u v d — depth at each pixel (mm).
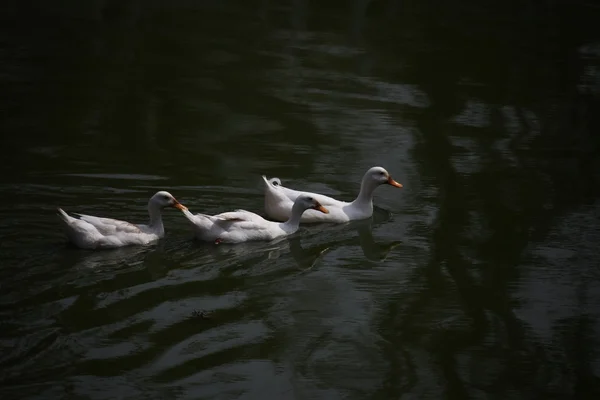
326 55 23328
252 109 19016
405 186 15156
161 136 17078
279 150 16656
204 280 11008
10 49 22297
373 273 11680
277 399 8477
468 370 9320
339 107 19391
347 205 13867
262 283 11117
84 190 13883
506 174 15789
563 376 9273
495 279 11578
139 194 13922
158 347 9180
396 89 20844
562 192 14938
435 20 27531
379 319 10328
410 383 8961
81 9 26891
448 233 13172
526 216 13844
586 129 18469
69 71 20859
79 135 16797
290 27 26000
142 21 25859
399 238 12984
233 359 9141
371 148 16984
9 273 10594
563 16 28625
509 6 29797
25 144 16078
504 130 18297
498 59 23547
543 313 10664
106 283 10570
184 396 8359
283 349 9461
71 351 8914
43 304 9867
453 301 10906
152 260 11453
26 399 8000
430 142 17438
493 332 10141
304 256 12188
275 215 13414
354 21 27094
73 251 11375
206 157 16031
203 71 21453
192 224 12016
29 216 12516
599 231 13258
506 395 8844
